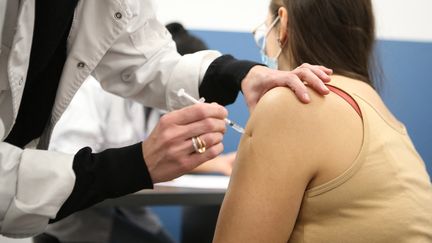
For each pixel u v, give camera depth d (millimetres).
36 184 972
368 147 991
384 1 3121
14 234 1021
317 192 983
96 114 2160
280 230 978
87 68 1205
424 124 3154
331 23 1163
